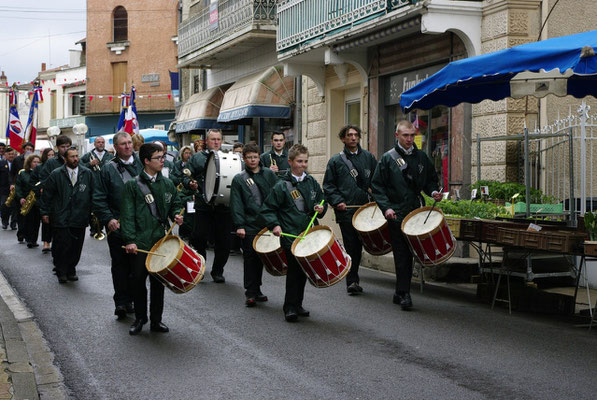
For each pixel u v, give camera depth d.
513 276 9.73
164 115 48.19
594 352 7.00
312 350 7.10
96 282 11.25
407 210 9.05
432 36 14.77
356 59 17.25
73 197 11.26
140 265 7.77
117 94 49.88
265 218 8.40
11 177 20.33
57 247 11.26
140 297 7.88
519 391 5.79
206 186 11.28
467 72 8.96
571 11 13.01
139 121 48.75
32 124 29.41
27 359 6.83
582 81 9.84
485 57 8.78
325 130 19.67
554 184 12.27
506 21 12.81
